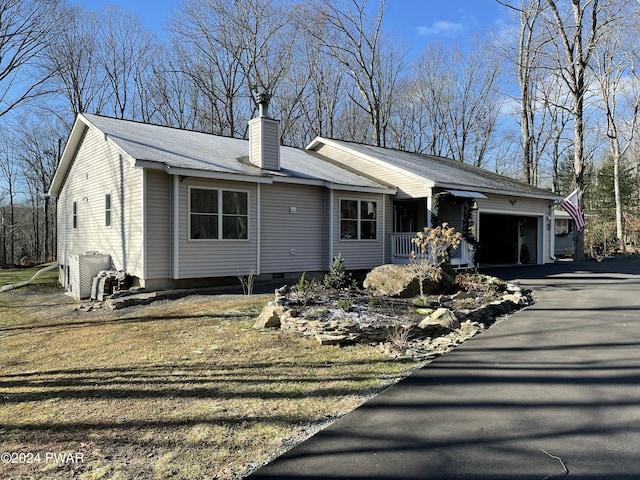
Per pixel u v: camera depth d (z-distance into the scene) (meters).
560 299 9.69
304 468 2.87
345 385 4.48
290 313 6.87
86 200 14.30
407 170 14.97
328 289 9.35
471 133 37.19
